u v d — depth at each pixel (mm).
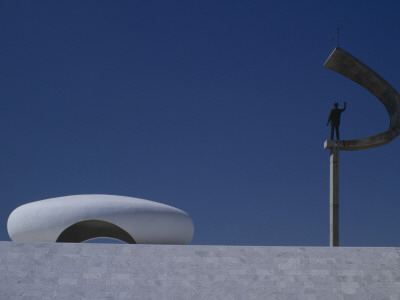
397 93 17234
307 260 13812
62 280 13227
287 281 13469
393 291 13438
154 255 13719
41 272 13328
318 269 13688
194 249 13844
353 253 13961
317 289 13391
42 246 13688
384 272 13688
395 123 17219
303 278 13539
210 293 13195
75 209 17031
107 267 13469
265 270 13609
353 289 13438
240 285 13352
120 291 13117
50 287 13125
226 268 13602
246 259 13773
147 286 13211
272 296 13234
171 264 13594
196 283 13320
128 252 13727
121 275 13359
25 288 13094
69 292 13062
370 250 14023
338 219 16984
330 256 13906
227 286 13312
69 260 13539
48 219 17016
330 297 13297
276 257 13844
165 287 13227
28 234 17328
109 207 17156
